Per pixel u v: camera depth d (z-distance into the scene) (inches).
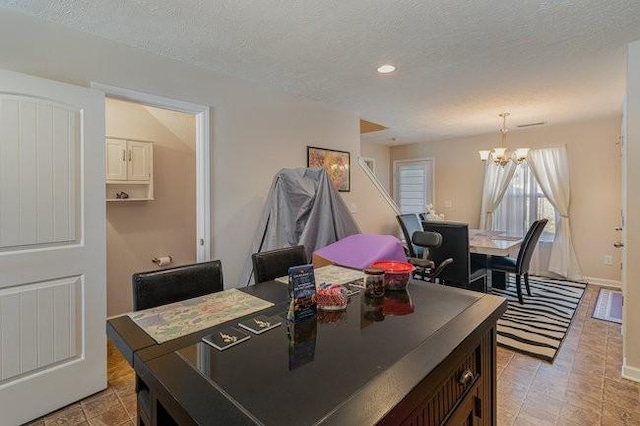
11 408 70.7
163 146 141.2
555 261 195.5
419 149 259.1
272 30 84.5
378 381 31.4
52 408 76.4
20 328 71.7
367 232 172.6
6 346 70.0
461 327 44.2
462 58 101.3
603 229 182.7
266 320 46.7
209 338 40.9
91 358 82.7
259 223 115.5
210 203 111.1
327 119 152.4
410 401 30.1
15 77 70.4
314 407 27.4
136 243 134.3
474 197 231.3
